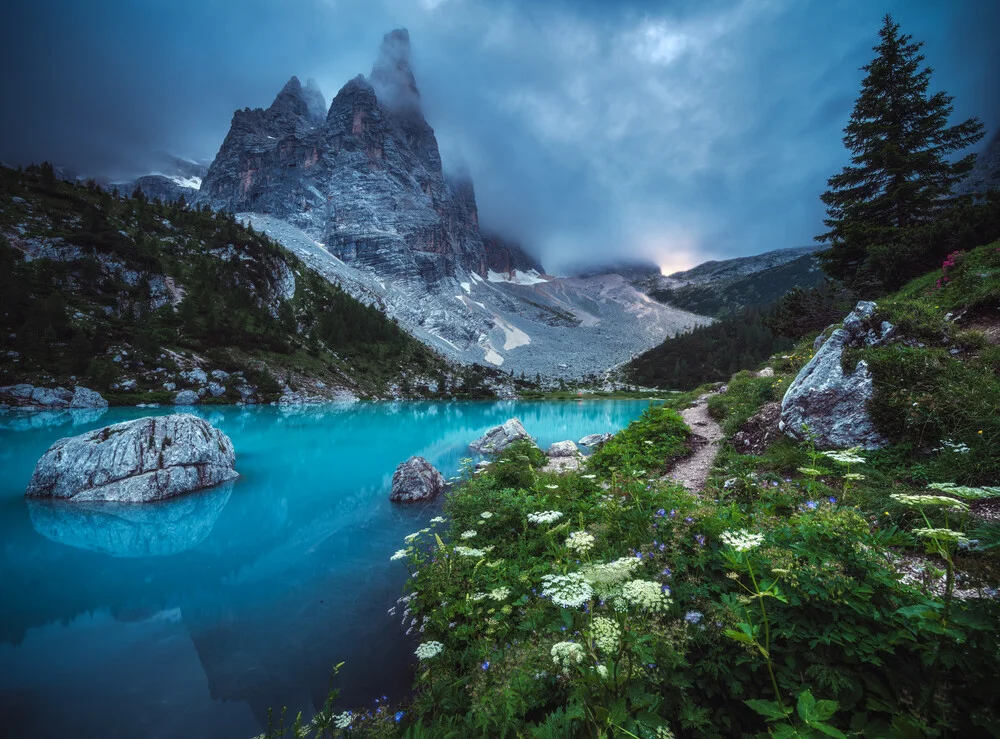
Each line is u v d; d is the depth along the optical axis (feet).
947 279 49.73
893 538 16.43
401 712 13.80
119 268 305.32
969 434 22.31
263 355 318.24
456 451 90.58
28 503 49.42
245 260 435.12
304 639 24.11
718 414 53.21
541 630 14.08
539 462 53.11
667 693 9.75
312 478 65.77
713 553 13.50
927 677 8.47
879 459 25.03
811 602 9.96
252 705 19.01
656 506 20.43
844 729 8.41
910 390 26.21
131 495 51.49
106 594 29.99
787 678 9.27
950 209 81.51
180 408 189.67
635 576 13.92
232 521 45.60
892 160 88.07
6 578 32.65
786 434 32.14
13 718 18.33
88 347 219.20
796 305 87.51
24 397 175.63
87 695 19.79
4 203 302.86
